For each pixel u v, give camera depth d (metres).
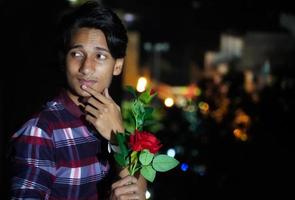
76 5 7.60
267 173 6.68
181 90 20.55
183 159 6.82
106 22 2.03
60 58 2.09
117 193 1.92
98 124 2.02
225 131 7.50
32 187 1.82
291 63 11.84
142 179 2.08
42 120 1.95
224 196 6.55
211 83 8.99
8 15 6.56
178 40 19.48
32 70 6.73
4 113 6.34
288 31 12.38
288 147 7.01
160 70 26.52
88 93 2.04
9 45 6.55
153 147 2.01
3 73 6.40
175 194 6.45
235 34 14.77
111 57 2.06
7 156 1.96
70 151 1.96
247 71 12.17
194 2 16.17
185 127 7.72
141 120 2.14
